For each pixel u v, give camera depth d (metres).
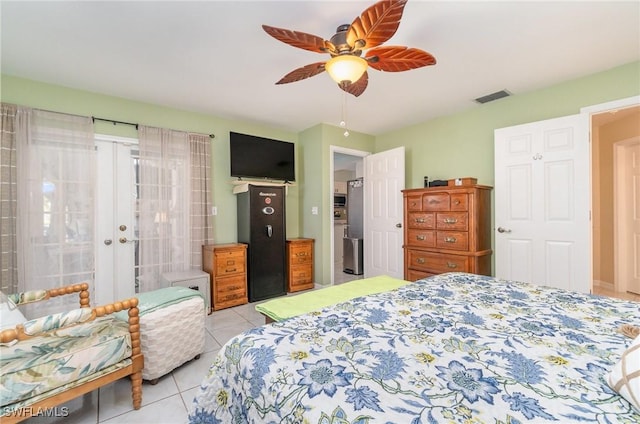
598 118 3.54
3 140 2.39
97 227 2.88
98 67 2.36
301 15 1.75
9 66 2.33
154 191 3.12
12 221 2.42
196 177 3.38
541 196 2.75
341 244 6.77
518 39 2.01
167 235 3.19
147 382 1.82
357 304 1.35
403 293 1.52
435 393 0.68
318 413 0.65
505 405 0.63
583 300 1.37
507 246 2.96
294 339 1.00
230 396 0.93
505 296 1.45
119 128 2.98
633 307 1.26
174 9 1.69
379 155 4.14
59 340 1.34
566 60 2.31
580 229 2.54
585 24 1.85
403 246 3.49
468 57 2.25
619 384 0.65
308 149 4.18
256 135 3.98
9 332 1.11
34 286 2.52
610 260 3.73
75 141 2.73
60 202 2.65
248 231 3.49
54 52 2.13
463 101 3.15
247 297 3.45
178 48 2.10
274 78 2.58
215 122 3.62
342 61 1.64
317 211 4.02
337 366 0.82
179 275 3.00
